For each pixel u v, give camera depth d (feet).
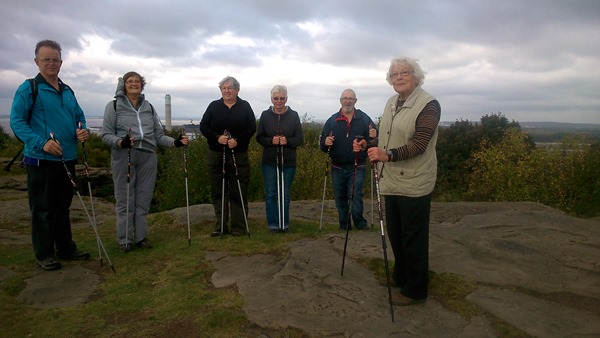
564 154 47.29
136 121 19.26
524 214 21.67
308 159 42.45
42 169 16.74
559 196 45.50
